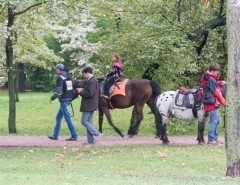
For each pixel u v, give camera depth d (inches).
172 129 800.3
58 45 1795.0
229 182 387.9
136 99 713.6
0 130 884.6
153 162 509.7
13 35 845.8
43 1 666.8
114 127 715.4
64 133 831.1
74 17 831.1
